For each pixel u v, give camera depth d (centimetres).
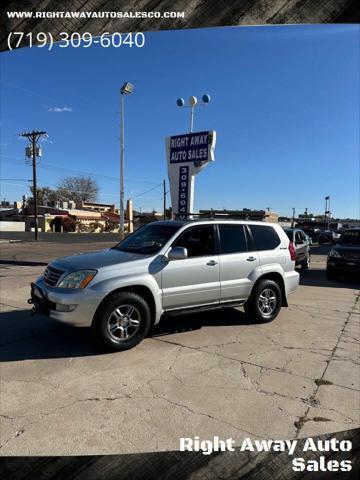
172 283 564
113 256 564
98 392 402
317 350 543
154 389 411
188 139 1579
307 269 1617
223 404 379
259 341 577
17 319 677
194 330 625
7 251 2362
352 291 1061
